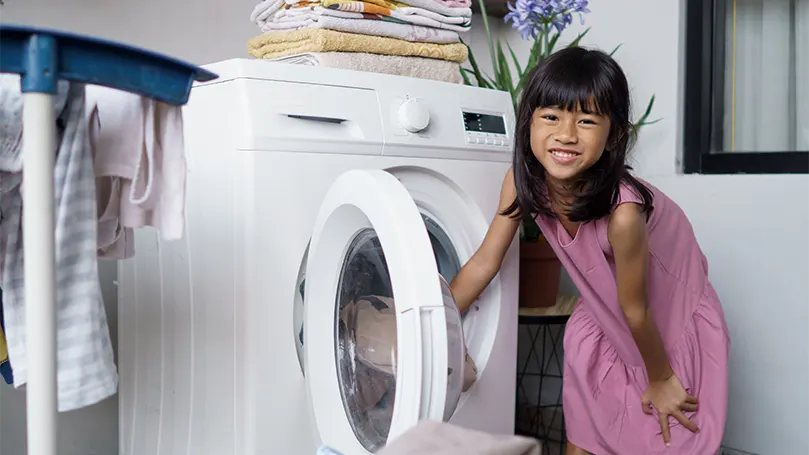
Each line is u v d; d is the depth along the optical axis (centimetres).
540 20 171
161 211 93
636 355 136
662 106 198
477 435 62
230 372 122
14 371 95
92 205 89
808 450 174
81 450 171
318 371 120
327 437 119
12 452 159
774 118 188
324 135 124
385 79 135
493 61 182
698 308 138
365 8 141
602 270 129
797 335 175
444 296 111
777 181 177
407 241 100
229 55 192
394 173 135
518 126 126
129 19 174
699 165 193
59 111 86
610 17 209
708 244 189
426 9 154
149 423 146
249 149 117
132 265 148
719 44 193
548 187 127
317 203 124
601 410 138
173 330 137
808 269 173
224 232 122
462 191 143
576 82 115
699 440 130
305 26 142
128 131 92
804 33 185
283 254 121
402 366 99
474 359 145
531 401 235
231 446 122
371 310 123
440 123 140
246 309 119
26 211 76
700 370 135
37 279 77
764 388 181
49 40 75
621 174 122
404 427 98
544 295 169
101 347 90
